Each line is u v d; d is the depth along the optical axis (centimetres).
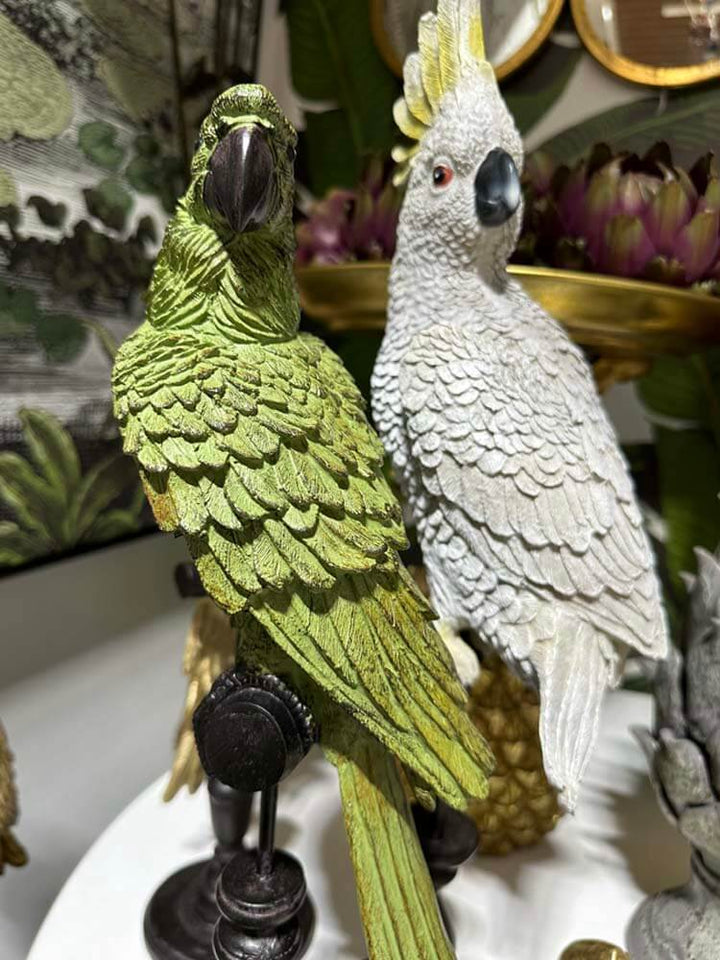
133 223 53
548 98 62
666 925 36
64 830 53
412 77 39
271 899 33
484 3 61
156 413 27
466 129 35
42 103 45
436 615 30
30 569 48
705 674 33
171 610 63
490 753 30
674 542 63
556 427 34
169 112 56
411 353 36
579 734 31
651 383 62
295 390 29
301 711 28
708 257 42
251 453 26
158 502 27
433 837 37
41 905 51
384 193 46
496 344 35
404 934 28
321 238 52
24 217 45
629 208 41
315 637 27
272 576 26
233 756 27
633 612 33
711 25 57
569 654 32
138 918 40
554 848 44
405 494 38
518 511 33
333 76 66
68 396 50
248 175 26
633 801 49
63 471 49
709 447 62
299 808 48
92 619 55
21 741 49
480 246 37
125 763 58
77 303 49
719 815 32
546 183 45
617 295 41
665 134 59
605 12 59
